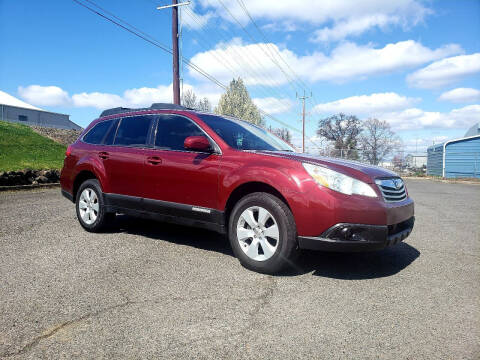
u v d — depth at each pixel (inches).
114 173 191.0
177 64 724.7
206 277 133.0
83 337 88.7
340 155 1632.6
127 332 91.4
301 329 94.0
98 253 162.6
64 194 224.4
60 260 151.5
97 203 200.4
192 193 159.2
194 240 189.5
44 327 93.6
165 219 170.6
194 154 161.9
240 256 144.1
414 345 86.7
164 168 168.9
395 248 183.3
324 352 83.0
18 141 616.4
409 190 599.8
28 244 176.6
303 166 135.2
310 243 129.1
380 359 80.5
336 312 104.8
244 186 146.4
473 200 432.5
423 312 105.7
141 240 187.8
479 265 154.9
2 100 1800.0
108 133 206.8
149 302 109.9
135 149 185.3
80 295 114.6
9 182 428.5
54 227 216.8
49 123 1923.0
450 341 88.8
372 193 130.6
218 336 89.8
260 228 139.1
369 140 2166.6
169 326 94.7
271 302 111.2
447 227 246.2
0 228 210.4
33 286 121.7
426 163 1307.8
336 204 126.2
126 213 186.7
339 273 140.3
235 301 111.5
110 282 126.4
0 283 124.1
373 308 108.0
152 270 140.2
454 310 107.3
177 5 714.2
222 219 150.2
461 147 1078.4
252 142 171.5
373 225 127.3
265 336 90.1
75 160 214.8
